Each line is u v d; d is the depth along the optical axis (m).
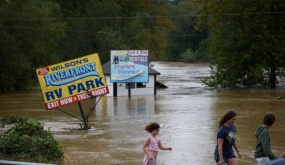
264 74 87.06
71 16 112.06
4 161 6.57
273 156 15.11
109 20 107.94
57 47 103.75
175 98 67.56
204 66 156.88
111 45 102.50
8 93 79.19
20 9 84.94
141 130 38.50
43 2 97.00
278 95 70.44
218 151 16.08
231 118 16.03
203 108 54.19
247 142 32.56
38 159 23.61
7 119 35.22
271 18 85.00
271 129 38.31
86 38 106.50
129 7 118.06
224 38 88.19
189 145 31.58
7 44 80.12
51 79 40.41
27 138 24.83
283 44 83.62
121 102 62.69
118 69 71.06
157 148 17.36
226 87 87.88
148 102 62.16
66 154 28.61
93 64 40.66
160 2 123.75
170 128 39.31
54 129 39.44
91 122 43.66
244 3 85.19
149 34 119.00
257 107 54.78
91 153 28.98
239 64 86.88
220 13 87.12
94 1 110.00
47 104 40.47
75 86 40.53
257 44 85.44
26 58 83.56
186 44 197.75
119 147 31.05
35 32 85.38
